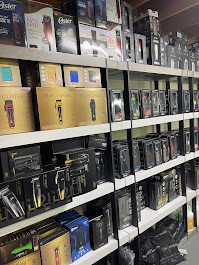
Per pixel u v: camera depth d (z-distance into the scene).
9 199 1.10
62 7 1.57
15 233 1.23
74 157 1.40
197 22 2.60
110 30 1.68
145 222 1.92
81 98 1.44
